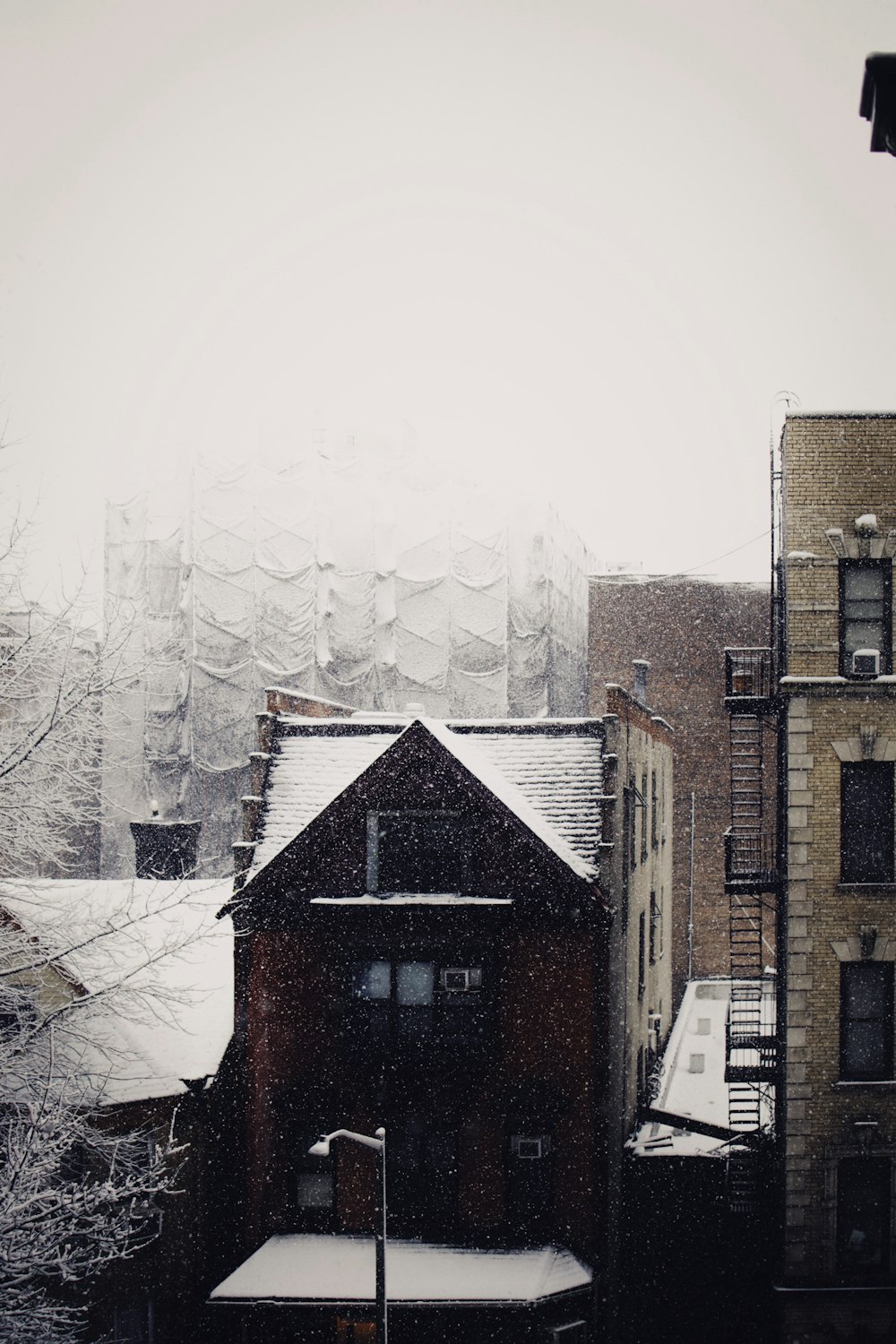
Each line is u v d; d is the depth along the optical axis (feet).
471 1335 66.64
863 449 69.10
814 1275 67.41
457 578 161.58
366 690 157.69
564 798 76.33
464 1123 70.54
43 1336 48.03
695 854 159.33
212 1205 70.28
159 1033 68.33
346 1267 66.90
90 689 48.57
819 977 68.13
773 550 77.71
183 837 82.17
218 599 148.05
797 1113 67.92
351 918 70.85
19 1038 47.67
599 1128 70.03
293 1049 71.92
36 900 53.67
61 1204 46.21
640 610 166.09
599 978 70.74
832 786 68.39
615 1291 76.59
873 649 68.74
